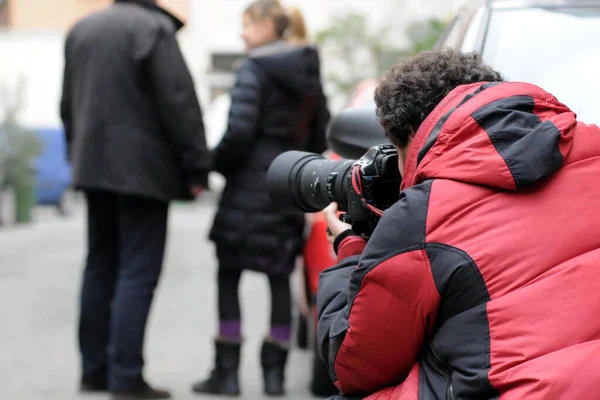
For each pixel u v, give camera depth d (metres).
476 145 2.51
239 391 6.41
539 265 2.43
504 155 2.48
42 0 34.41
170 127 5.99
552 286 2.40
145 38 5.98
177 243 17.03
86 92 6.08
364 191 2.91
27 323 9.15
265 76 6.29
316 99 6.57
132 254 6.07
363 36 24.94
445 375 2.55
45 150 21.47
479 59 2.82
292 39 7.14
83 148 6.04
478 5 4.32
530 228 2.46
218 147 6.36
